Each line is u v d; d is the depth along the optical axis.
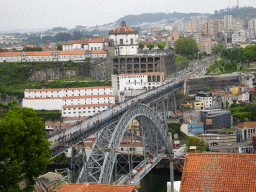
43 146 142.88
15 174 127.88
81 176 173.88
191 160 101.06
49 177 162.25
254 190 93.00
